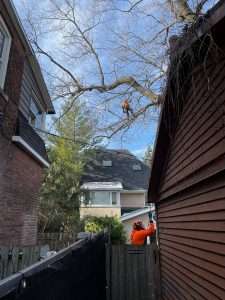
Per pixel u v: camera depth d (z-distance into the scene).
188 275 5.21
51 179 20.27
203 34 3.52
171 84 4.89
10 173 7.13
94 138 11.27
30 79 9.05
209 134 4.05
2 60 6.88
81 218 21.06
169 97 5.26
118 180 25.75
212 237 3.99
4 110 6.73
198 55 3.97
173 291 6.44
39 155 9.00
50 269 2.30
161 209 7.92
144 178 26.88
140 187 25.69
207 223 4.21
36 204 9.32
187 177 5.13
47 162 9.87
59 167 20.53
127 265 8.48
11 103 7.15
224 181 3.63
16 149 7.59
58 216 19.75
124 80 10.16
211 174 3.92
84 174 25.73
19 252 5.37
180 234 5.83
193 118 4.82
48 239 12.37
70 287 3.25
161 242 7.91
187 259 5.29
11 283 1.52
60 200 20.03
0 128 6.48
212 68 3.96
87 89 10.86
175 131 6.06
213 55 3.79
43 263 2.26
